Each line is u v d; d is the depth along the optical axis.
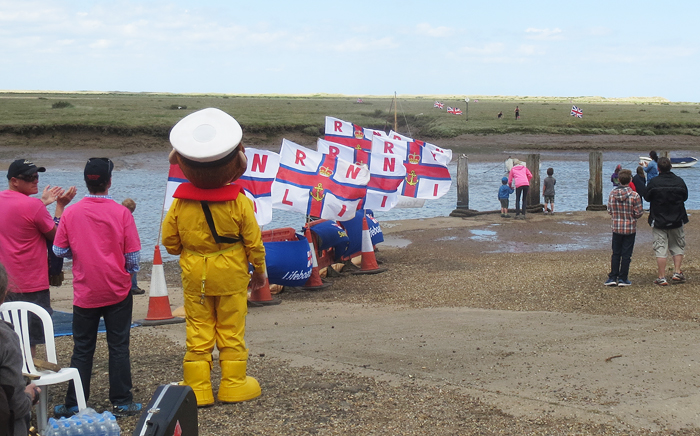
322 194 10.71
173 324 8.09
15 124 45.66
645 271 10.61
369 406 4.94
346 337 7.13
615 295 8.91
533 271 11.17
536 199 21.45
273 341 7.06
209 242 4.87
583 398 5.04
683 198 9.38
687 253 12.62
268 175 10.06
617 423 4.55
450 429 4.48
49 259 5.53
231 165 4.77
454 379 5.58
